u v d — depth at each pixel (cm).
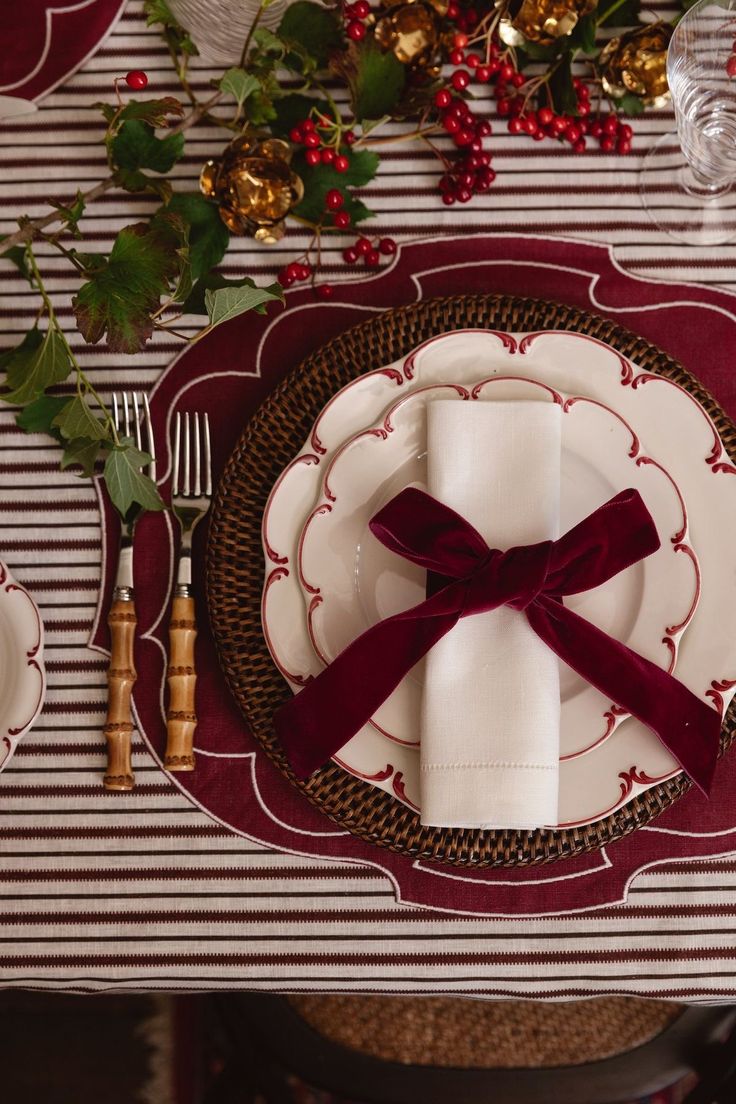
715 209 69
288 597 60
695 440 62
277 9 62
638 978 64
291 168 65
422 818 57
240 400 68
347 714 57
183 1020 83
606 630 61
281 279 66
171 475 67
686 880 64
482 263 69
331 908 64
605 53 67
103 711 66
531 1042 82
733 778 65
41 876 65
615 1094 80
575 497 63
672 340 68
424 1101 80
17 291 69
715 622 61
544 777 56
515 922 64
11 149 69
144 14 69
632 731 60
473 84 68
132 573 66
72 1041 81
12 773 65
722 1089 79
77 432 59
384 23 65
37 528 67
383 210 69
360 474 61
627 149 68
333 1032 83
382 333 64
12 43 68
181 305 68
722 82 62
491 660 57
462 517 58
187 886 64
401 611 61
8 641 63
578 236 69
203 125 69
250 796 65
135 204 69
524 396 61
